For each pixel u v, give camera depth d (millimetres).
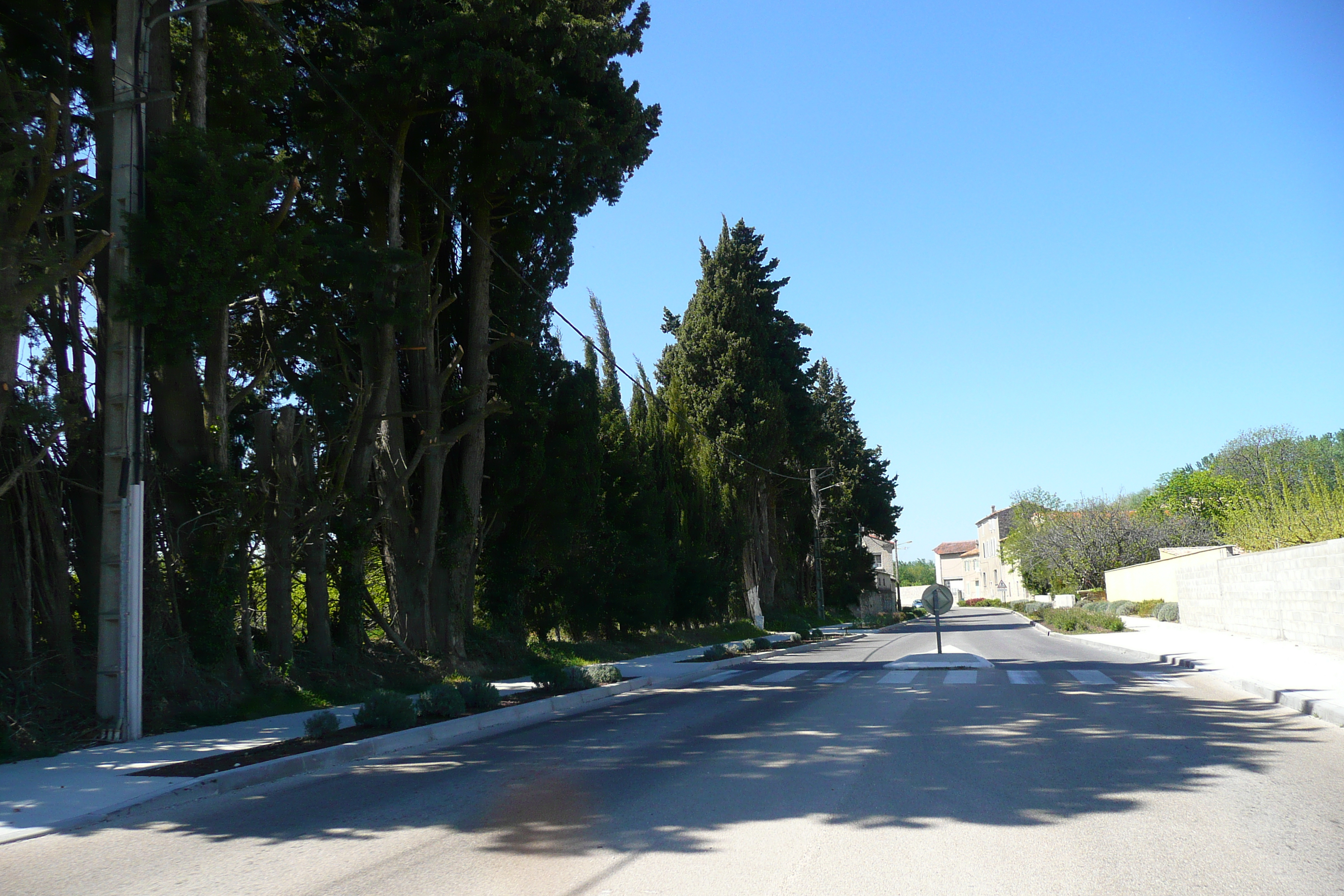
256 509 15523
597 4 20438
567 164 19422
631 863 5688
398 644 19547
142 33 12258
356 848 6316
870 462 72188
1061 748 9344
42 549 12742
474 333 21625
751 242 50625
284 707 14461
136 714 11398
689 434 38031
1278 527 33969
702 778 8281
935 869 5410
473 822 6906
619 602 29469
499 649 22734
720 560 37469
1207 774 7977
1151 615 41562
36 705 11656
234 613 14680
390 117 18609
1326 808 6777
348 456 17391
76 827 7344
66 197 12570
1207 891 5000
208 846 6562
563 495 24484
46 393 12516
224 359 15180
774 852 5824
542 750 10344
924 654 24031
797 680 18719
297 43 17547
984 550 132000
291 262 13078
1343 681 13922
